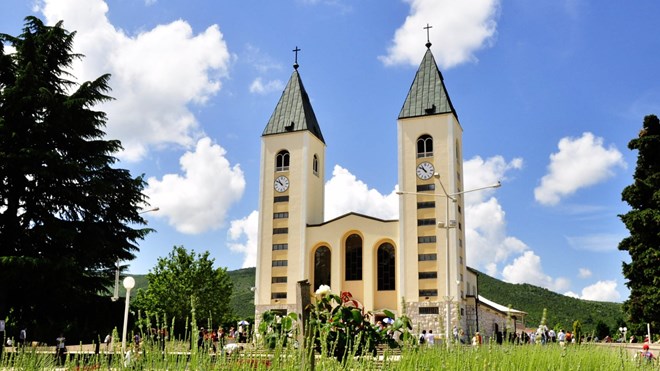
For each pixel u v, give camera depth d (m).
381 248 53.91
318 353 6.78
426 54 58.94
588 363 7.95
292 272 55.19
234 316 59.47
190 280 55.97
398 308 50.53
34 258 22.45
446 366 5.89
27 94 25.05
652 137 35.59
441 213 51.56
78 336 24.30
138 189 28.14
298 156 58.41
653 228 32.56
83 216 26.83
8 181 24.81
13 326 24.00
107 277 27.09
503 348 7.36
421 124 54.75
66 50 28.97
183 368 4.92
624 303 33.84
